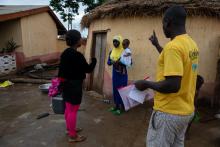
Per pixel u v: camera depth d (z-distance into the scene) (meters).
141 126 4.73
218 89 5.67
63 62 3.80
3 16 10.42
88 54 7.67
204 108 5.68
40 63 12.92
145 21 5.89
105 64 6.67
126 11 5.93
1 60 10.53
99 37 7.14
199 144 3.97
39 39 12.88
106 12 6.30
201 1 5.57
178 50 1.89
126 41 5.13
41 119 5.19
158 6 5.54
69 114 4.01
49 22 13.67
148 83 2.01
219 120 5.01
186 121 2.11
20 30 11.57
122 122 4.95
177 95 2.02
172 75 1.86
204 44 5.68
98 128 4.66
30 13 11.90
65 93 3.91
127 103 4.56
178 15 2.04
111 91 6.51
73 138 4.11
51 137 4.30
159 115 2.10
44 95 7.35
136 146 3.93
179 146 2.29
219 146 3.90
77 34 3.75
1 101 6.79
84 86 7.86
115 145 3.98
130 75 6.18
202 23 5.63
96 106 6.00
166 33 2.14
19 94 7.54
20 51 11.75
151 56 5.88
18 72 11.06
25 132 4.55
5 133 4.54
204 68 5.74
